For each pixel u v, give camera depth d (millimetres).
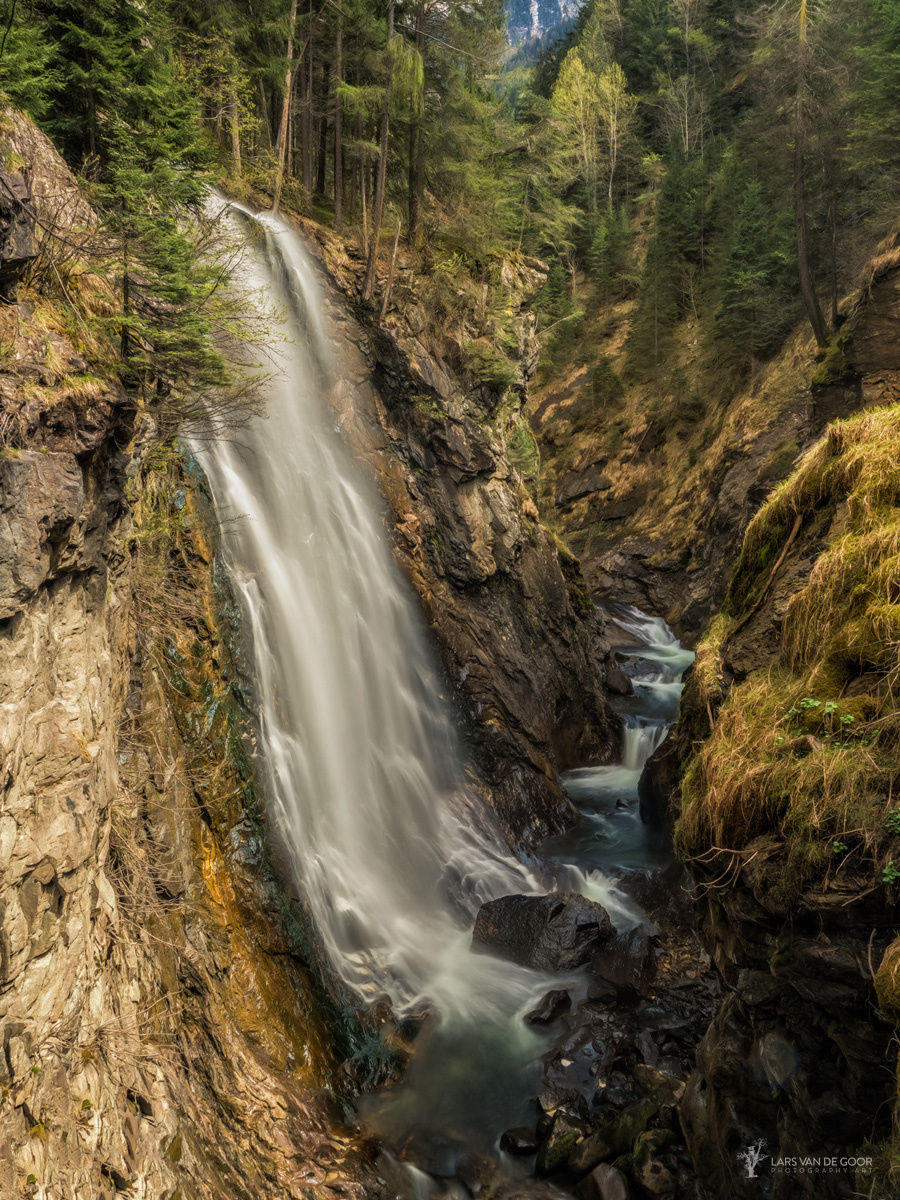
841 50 22219
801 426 26500
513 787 14438
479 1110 7984
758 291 31547
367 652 12898
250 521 11258
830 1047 4555
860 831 4168
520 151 25719
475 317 17375
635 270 48094
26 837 4398
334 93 16578
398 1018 9148
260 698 10070
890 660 4781
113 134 6941
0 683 4238
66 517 4793
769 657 6242
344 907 10156
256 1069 7320
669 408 37281
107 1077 5164
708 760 5734
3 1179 3742
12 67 5906
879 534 5254
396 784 12445
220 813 8633
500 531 16297
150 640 8203
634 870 12750
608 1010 9328
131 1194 4887
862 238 25234
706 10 59031
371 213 18047
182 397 7812
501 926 10758
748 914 4914
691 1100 6336
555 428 43438
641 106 59781
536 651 16766
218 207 12844
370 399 15531
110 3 6977
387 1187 6984
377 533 14336
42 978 4465
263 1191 6438
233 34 13648
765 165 36344
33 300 5418
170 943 7012
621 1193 6543
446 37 17453
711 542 28562
